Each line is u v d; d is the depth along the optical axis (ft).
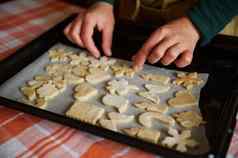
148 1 2.90
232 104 1.99
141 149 1.72
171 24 2.30
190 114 2.08
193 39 2.26
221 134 1.80
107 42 2.59
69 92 2.27
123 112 2.11
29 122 1.96
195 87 2.30
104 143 1.85
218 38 2.55
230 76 2.35
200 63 2.46
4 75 2.32
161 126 2.01
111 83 2.34
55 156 1.77
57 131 1.91
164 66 2.51
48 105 2.14
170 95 2.27
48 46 2.66
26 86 2.27
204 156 1.64
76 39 2.53
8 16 3.17
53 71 2.44
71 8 3.38
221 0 2.23
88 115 2.02
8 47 2.71
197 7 2.30
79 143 1.84
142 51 2.28
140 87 2.35
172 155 1.67
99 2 2.70
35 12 3.28
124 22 2.80
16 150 1.79
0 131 1.90
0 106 2.05
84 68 2.50
